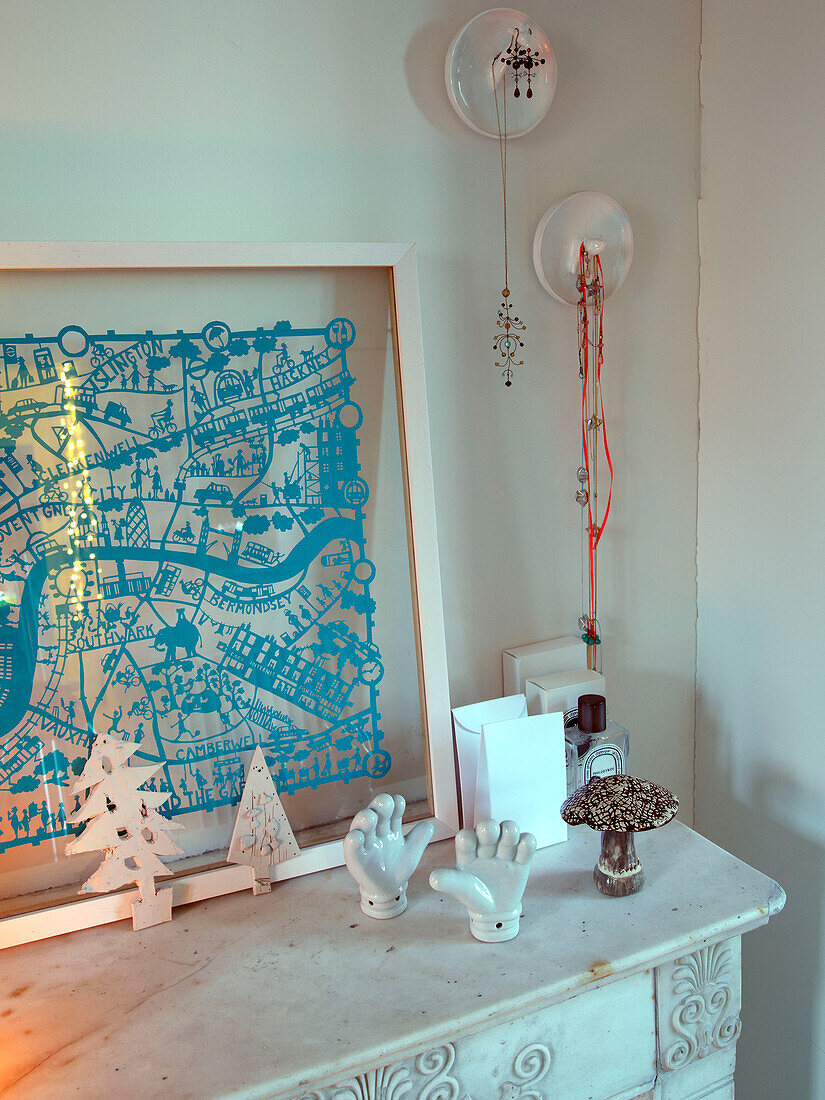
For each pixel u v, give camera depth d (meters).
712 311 1.21
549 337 1.14
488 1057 0.81
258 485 0.96
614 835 0.91
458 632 1.16
